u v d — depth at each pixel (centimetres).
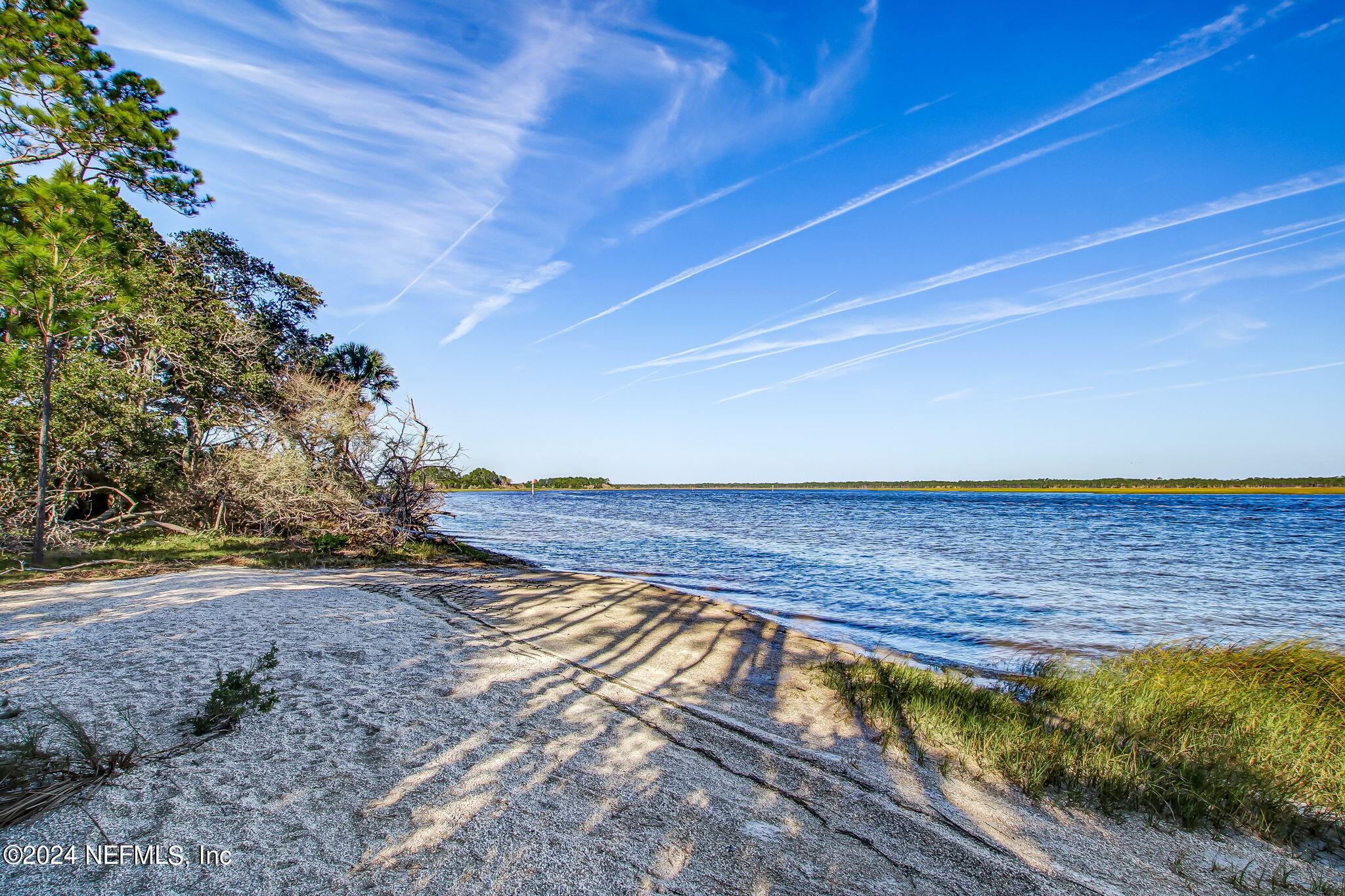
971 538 2678
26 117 1191
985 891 295
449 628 725
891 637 920
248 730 394
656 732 460
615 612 920
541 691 523
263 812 304
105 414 1360
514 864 280
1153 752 470
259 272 2575
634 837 313
